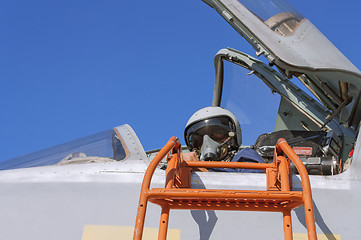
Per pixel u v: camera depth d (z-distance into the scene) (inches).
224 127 202.2
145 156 135.6
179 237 112.7
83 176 122.4
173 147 117.2
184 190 97.1
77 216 115.3
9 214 116.2
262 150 170.4
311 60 157.5
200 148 205.0
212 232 113.2
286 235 98.8
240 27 174.6
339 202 117.2
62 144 152.6
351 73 150.9
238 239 112.3
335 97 173.5
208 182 120.7
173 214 115.5
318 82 177.3
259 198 96.8
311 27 173.9
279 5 179.3
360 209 116.0
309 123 232.7
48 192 119.4
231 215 115.3
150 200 100.5
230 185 120.3
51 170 125.6
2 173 126.1
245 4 178.9
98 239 112.2
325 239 112.9
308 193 95.7
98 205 116.7
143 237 112.7
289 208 101.8
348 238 113.0
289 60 156.3
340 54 161.6
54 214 115.8
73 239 112.3
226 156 204.8
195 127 202.4
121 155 137.3
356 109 167.8
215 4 181.5
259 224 114.3
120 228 113.3
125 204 116.6
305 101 228.5
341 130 199.0
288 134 170.1
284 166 112.3
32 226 114.4
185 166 122.3
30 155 146.5
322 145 160.2
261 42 165.6
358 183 119.8
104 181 120.9
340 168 141.5
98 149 143.6
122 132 148.7
